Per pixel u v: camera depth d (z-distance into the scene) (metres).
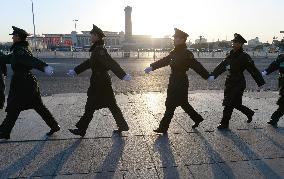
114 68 4.98
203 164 4.20
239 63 5.62
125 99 9.52
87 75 17.84
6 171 4.01
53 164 4.22
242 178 3.78
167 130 5.75
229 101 5.77
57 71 20.70
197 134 5.55
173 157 4.45
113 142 5.12
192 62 5.33
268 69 6.05
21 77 5.04
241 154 4.56
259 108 7.87
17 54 4.89
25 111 7.57
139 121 6.57
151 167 4.10
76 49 85.69
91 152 4.66
